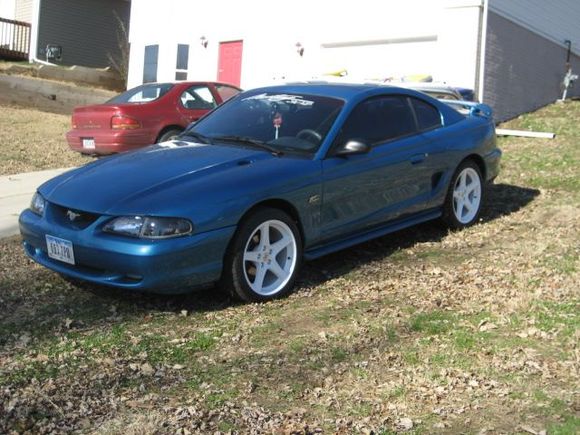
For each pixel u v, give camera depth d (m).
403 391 3.80
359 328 4.66
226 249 4.93
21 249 6.37
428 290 5.44
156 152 5.73
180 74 20.30
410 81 11.95
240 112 6.40
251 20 18.08
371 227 6.15
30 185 9.19
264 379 3.94
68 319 4.69
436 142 6.74
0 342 4.32
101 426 3.38
